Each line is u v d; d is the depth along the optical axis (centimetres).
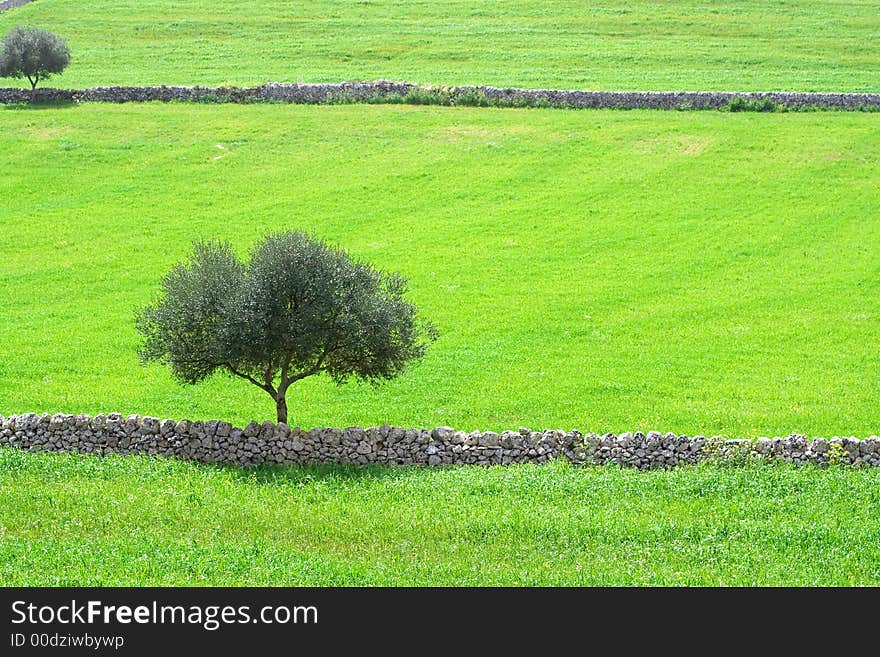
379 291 4059
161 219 7350
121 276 6406
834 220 7162
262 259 3944
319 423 4522
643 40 12094
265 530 3077
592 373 5075
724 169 8006
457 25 12862
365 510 3272
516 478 3569
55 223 7281
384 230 7138
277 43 12162
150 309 4025
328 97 9569
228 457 3872
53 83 10619
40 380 4978
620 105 9288
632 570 2814
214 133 8900
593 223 7212
